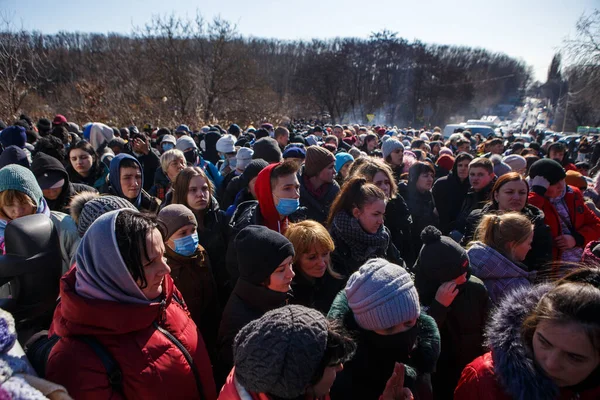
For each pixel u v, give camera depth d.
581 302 1.20
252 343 1.15
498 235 2.51
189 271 2.31
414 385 1.67
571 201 3.61
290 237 2.35
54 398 1.18
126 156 3.34
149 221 1.53
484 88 62.16
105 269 1.41
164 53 20.27
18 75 12.23
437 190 4.75
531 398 1.28
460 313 2.18
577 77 18.91
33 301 1.73
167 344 1.52
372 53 46.03
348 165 4.95
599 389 1.28
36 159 3.18
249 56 24.47
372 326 1.67
